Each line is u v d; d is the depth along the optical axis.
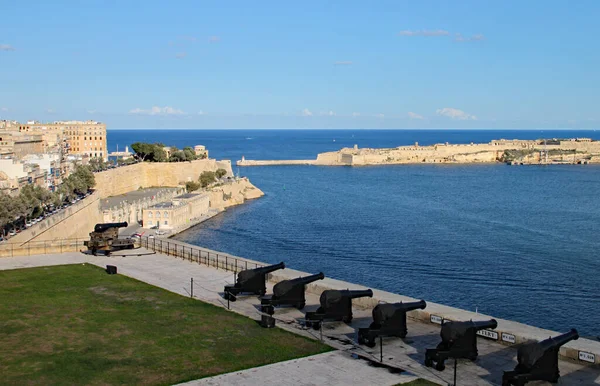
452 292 116.25
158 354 46.66
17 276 71.62
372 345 47.47
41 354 46.62
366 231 188.62
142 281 69.31
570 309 105.06
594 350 43.38
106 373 43.06
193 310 57.94
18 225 127.62
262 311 56.59
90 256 83.56
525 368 38.91
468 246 163.38
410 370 43.03
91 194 175.38
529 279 126.62
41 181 165.12
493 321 44.53
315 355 46.12
